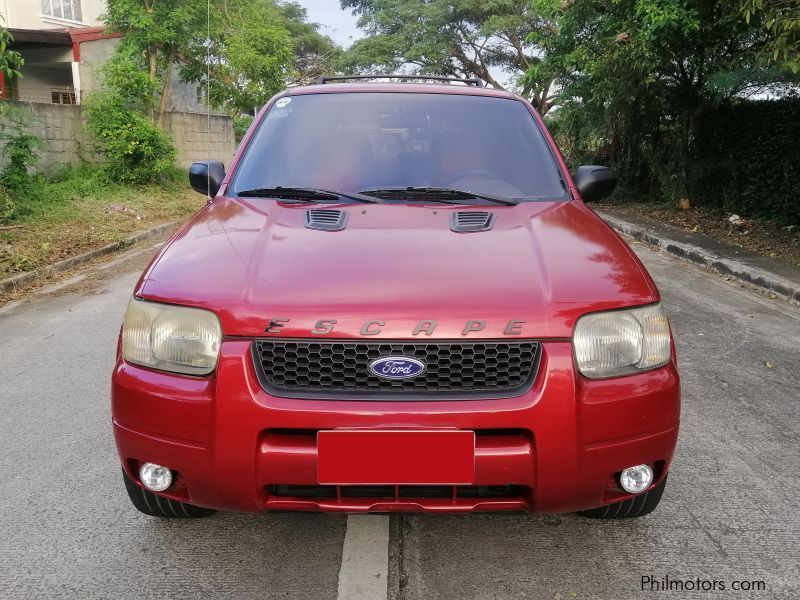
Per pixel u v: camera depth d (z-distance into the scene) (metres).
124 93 13.41
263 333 1.95
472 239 2.35
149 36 13.84
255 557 2.35
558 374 1.93
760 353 4.60
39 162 12.01
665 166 12.75
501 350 1.95
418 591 2.17
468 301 1.99
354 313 1.95
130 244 9.02
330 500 1.97
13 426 3.45
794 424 3.47
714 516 2.62
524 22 24.88
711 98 11.20
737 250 8.09
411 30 27.19
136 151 13.32
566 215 2.65
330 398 1.91
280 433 1.95
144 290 2.14
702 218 10.96
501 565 2.30
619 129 13.70
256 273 2.12
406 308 1.95
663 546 2.42
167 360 2.05
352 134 3.14
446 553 2.37
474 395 1.92
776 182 9.97
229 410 1.92
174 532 2.50
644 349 2.07
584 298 2.03
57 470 2.99
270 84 17.41
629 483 2.10
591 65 11.42
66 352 4.64
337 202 2.75
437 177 2.95
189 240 2.40
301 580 2.22
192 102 20.77
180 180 14.91
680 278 7.09
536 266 2.17
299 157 3.05
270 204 2.72
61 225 9.48
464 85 3.55
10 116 10.54
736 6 7.19
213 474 1.96
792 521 2.59
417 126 3.18
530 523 2.55
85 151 13.35
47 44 16.61
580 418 1.95
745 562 2.33
